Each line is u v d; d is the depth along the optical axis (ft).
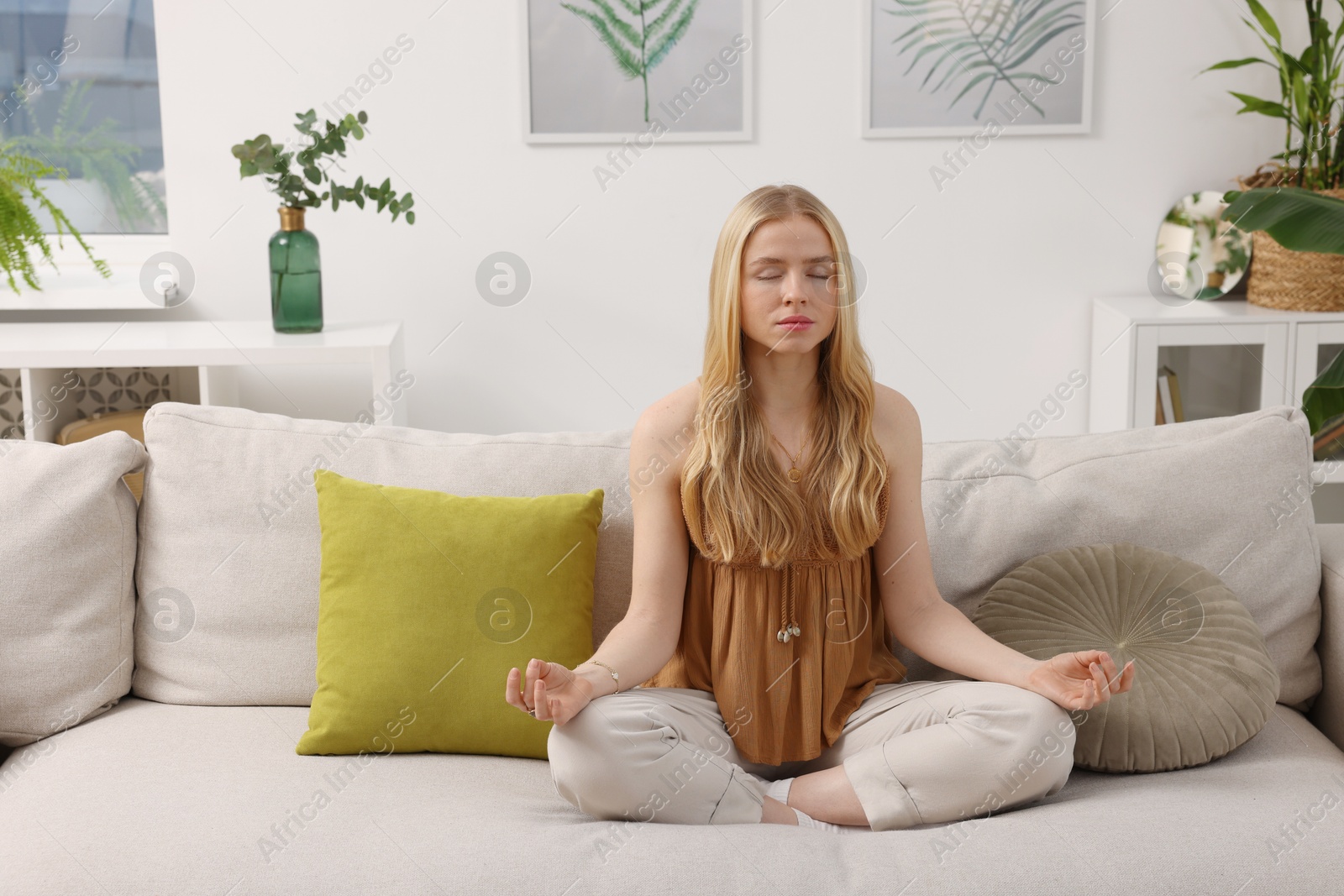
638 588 4.48
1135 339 8.82
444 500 4.76
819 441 4.56
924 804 4.00
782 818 4.13
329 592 4.65
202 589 4.89
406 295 9.66
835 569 4.52
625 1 9.21
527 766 4.48
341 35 9.18
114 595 4.84
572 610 4.65
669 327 9.84
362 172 9.43
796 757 4.49
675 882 3.54
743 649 4.44
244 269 9.50
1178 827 3.72
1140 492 4.89
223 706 4.88
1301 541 4.82
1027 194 9.64
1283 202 6.35
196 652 4.89
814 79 9.41
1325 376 6.67
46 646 4.62
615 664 4.18
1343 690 4.65
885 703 4.40
